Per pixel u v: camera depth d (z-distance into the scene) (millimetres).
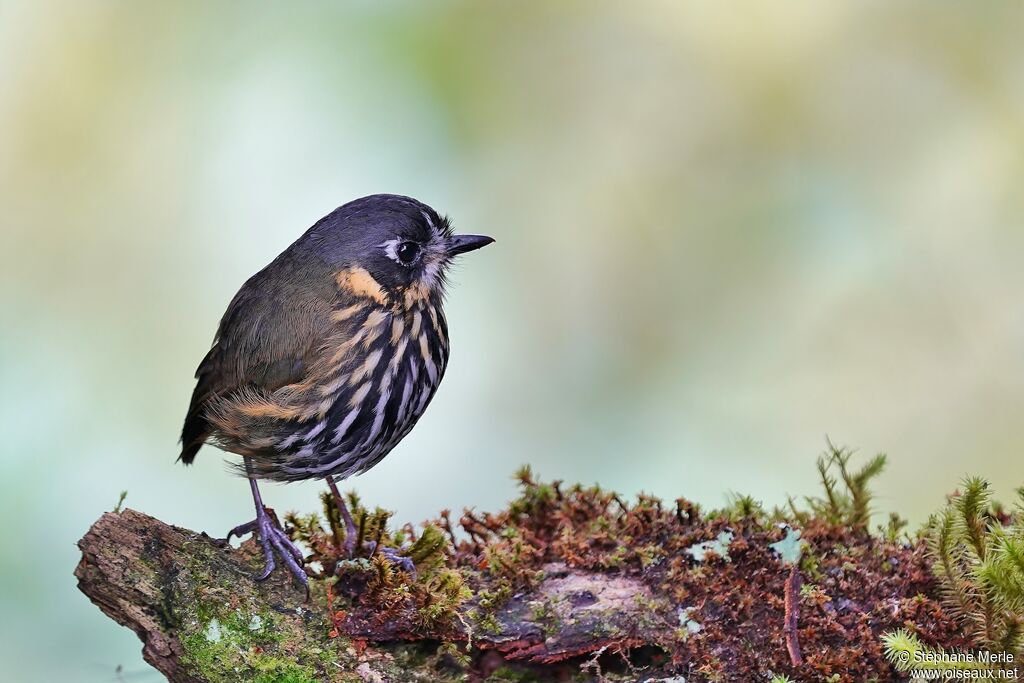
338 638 7672
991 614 6953
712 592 7582
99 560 7633
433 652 7719
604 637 7523
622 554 7863
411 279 9320
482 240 9852
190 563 7797
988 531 7539
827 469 8609
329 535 8461
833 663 7223
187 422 9594
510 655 7582
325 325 8930
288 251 9508
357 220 9281
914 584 7496
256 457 9070
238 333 9086
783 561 7660
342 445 9094
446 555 8320
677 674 7426
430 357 9508
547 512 8477
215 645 7562
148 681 10188
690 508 7996
